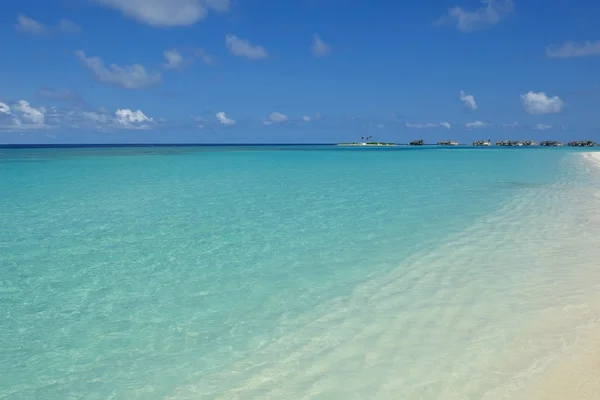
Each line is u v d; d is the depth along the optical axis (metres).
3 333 5.18
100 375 4.26
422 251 8.16
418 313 5.36
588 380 3.76
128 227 10.73
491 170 28.25
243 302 5.96
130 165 34.62
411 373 4.05
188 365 4.38
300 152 71.12
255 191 17.42
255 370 4.24
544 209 12.30
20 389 4.05
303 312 5.56
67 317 5.61
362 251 8.29
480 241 8.77
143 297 6.23
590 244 8.28
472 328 4.88
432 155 57.12
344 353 4.49
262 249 8.61
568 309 5.25
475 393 3.68
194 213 12.55
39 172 27.12
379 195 15.94
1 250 8.70
